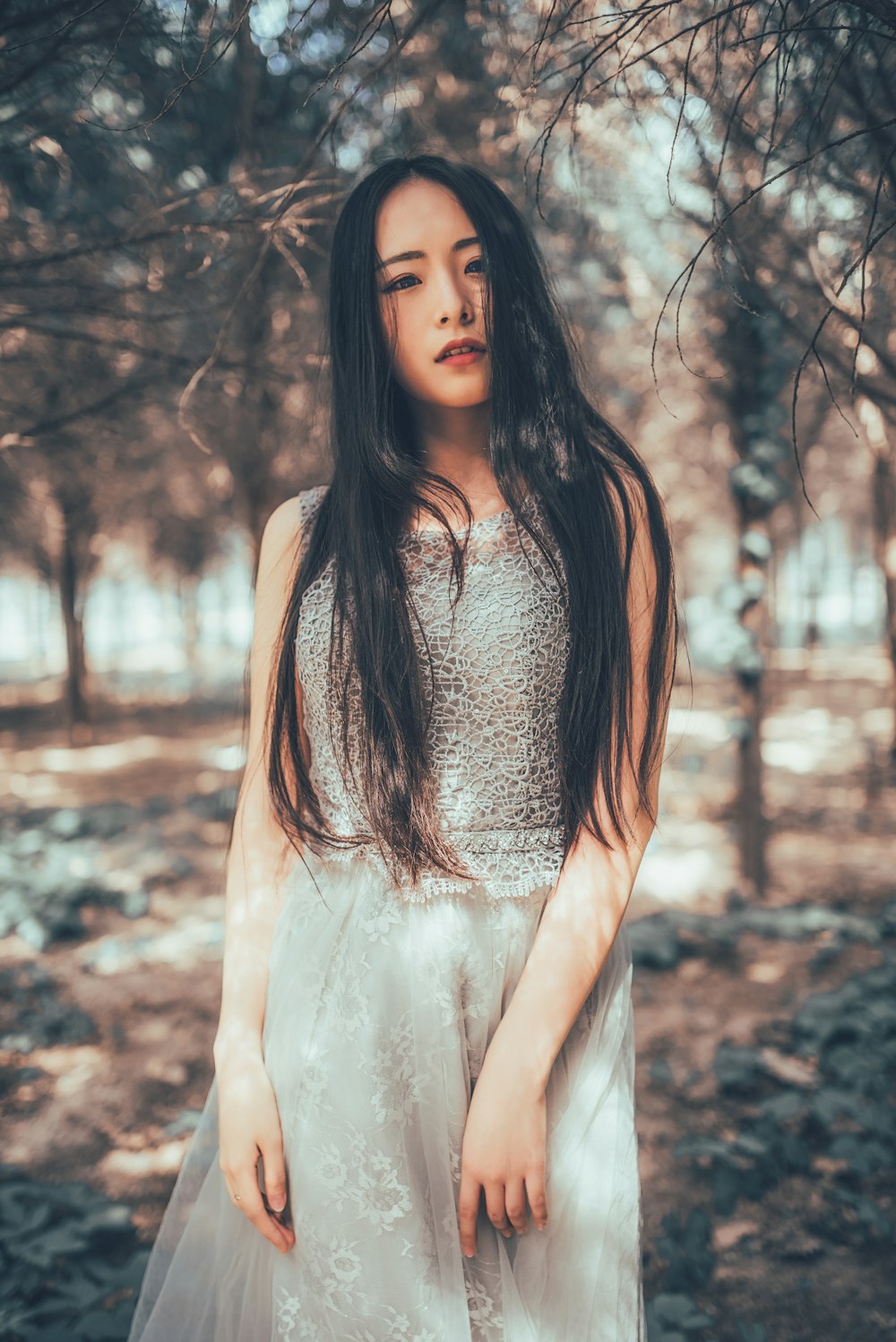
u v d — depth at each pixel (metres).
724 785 9.75
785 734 13.05
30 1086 3.72
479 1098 1.14
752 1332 2.26
